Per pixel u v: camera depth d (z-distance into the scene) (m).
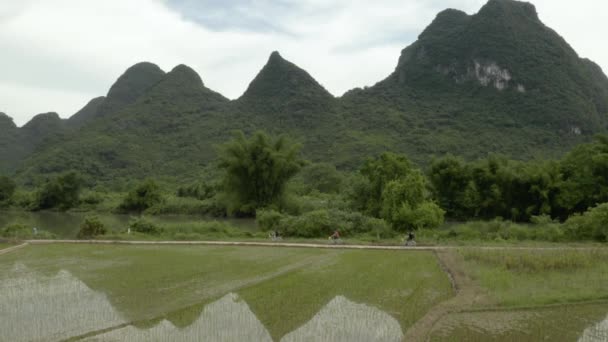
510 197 65.38
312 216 42.41
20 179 138.38
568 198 59.28
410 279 21.30
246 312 16.14
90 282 20.94
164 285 20.23
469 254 26.12
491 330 14.23
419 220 40.81
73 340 13.60
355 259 27.39
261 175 74.12
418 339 13.36
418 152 121.19
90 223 41.59
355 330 14.31
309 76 174.50
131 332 14.23
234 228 47.09
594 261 23.88
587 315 15.58
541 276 21.09
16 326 14.83
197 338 13.72
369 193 57.78
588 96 149.00
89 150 154.00
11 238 38.25
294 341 13.48
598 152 59.34
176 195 99.62
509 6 172.50
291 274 22.52
